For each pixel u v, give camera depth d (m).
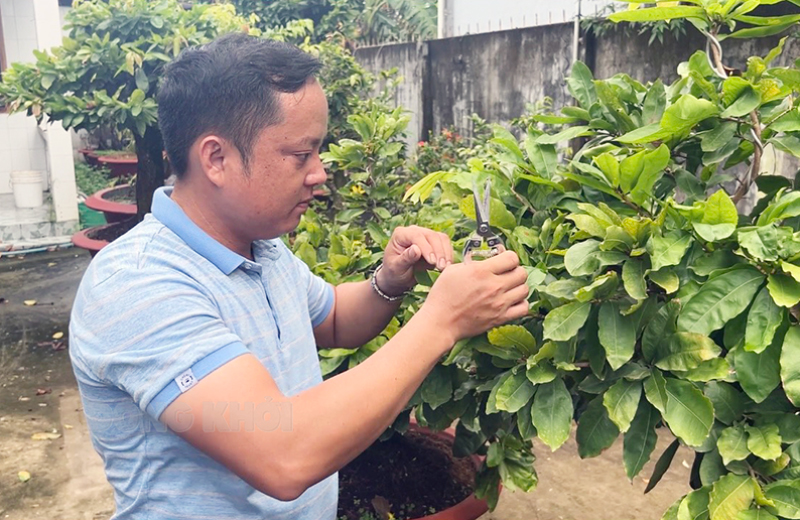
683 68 1.73
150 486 1.26
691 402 1.20
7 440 3.86
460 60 7.41
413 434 2.55
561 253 1.41
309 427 1.08
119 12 4.69
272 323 1.35
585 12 6.46
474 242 1.40
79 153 10.78
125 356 1.12
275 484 1.08
